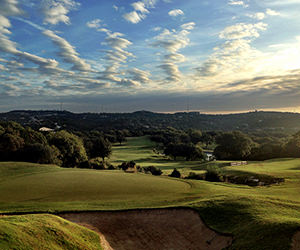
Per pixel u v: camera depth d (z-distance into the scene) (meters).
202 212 18.86
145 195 24.31
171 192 25.92
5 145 56.94
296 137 84.62
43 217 15.54
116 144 140.50
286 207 18.41
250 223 15.75
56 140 71.69
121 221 18.09
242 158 89.56
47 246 12.05
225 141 92.19
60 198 22.56
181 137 148.00
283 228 13.70
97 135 142.38
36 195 23.48
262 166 53.47
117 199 22.50
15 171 35.91
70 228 15.10
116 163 78.81
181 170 60.91
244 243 13.73
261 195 22.81
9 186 27.02
